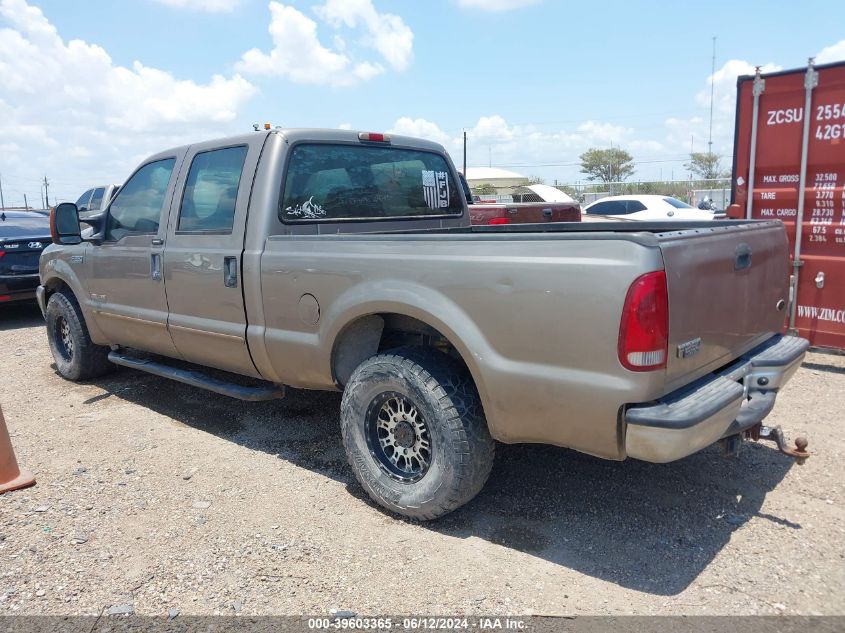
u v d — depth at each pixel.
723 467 4.04
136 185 5.19
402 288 3.30
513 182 45.25
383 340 4.04
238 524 3.49
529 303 2.87
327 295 3.65
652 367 2.62
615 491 3.78
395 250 3.36
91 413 5.36
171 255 4.64
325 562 3.12
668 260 2.66
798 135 6.28
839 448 4.26
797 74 6.19
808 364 6.22
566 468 4.09
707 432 2.73
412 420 3.43
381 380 3.41
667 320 2.64
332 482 3.99
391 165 4.86
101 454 4.48
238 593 2.89
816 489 3.74
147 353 6.15
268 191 4.07
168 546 3.28
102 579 3.01
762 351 3.53
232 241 4.20
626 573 3.00
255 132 4.25
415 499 3.35
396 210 4.88
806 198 6.29
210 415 5.21
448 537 3.33
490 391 3.04
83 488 3.95
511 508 3.61
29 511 3.66
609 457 2.84
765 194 6.55
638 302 2.58
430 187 5.18
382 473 3.53
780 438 3.36
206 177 4.51
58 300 6.06
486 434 3.24
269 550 3.23
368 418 3.56
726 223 4.07
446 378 3.24
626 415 2.68
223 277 4.25
